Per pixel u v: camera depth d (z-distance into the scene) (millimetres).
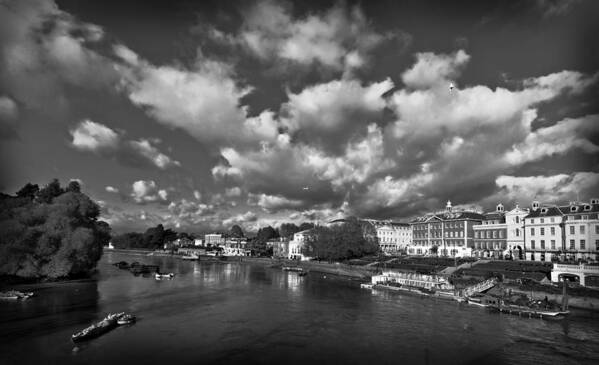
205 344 53406
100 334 56969
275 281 127750
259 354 49688
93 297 87000
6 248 96312
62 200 117625
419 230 190125
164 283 117812
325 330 60906
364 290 105312
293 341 55156
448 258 147750
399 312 74188
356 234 178750
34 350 49281
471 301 83250
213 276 143500
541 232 130375
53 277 107438
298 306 80188
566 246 123188
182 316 69688
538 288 84500
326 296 93938
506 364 46875
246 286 113000
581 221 119812
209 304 81750
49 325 60844
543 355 49750
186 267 191125
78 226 112625
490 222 159000
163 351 50219
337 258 183125
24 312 69500
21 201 117062
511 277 101000
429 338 56688
